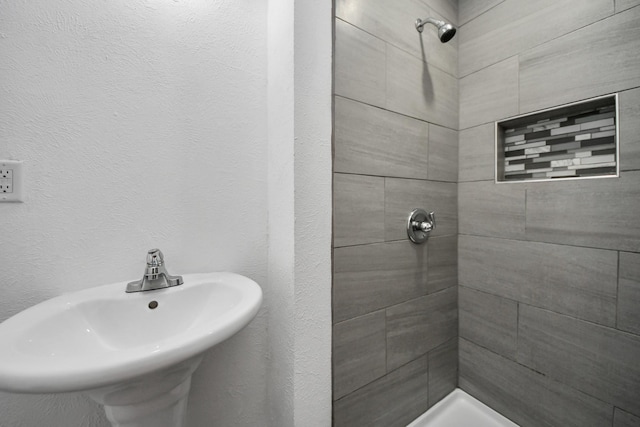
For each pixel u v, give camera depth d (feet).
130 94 2.32
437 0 3.81
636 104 2.56
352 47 2.93
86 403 2.14
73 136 2.11
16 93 1.94
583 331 2.93
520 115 3.42
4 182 1.90
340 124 2.85
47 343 1.55
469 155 4.00
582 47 2.89
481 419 3.73
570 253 3.02
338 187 2.86
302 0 2.48
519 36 3.41
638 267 2.57
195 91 2.62
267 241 3.03
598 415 2.82
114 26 2.25
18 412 1.97
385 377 3.32
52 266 2.06
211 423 2.75
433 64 3.76
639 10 2.52
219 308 2.16
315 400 2.65
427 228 3.36
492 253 3.74
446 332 4.02
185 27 2.56
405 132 3.45
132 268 2.35
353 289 3.01
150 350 1.23
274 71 2.81
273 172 2.85
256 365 2.97
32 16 1.98
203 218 2.68
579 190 2.94
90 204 2.18
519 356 3.47
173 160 2.52
